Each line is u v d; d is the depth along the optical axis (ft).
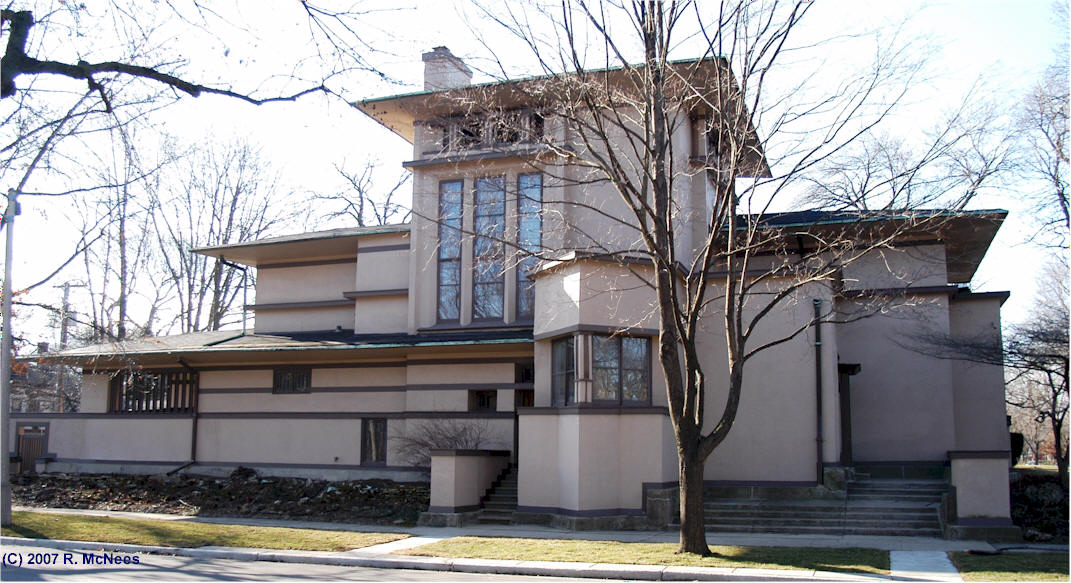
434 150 92.07
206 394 98.78
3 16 39.86
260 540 58.95
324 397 94.07
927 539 58.44
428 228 91.66
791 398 70.85
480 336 85.97
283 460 94.48
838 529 62.23
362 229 100.17
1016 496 69.46
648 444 67.31
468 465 72.69
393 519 72.74
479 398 89.15
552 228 79.61
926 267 80.64
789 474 69.82
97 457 101.50
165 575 45.85
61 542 58.34
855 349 81.61
